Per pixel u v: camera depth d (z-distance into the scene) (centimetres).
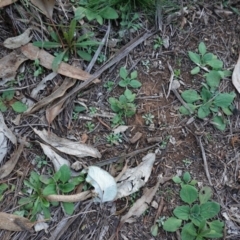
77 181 57
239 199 59
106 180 56
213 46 67
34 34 62
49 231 55
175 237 56
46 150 58
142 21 66
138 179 58
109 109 61
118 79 63
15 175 57
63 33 61
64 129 60
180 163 60
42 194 55
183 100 63
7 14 62
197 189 58
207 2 70
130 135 60
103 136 60
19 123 59
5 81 60
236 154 61
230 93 64
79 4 65
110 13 64
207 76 64
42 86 61
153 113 62
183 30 67
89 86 62
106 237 56
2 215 54
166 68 65
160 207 57
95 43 62
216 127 62
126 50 64
